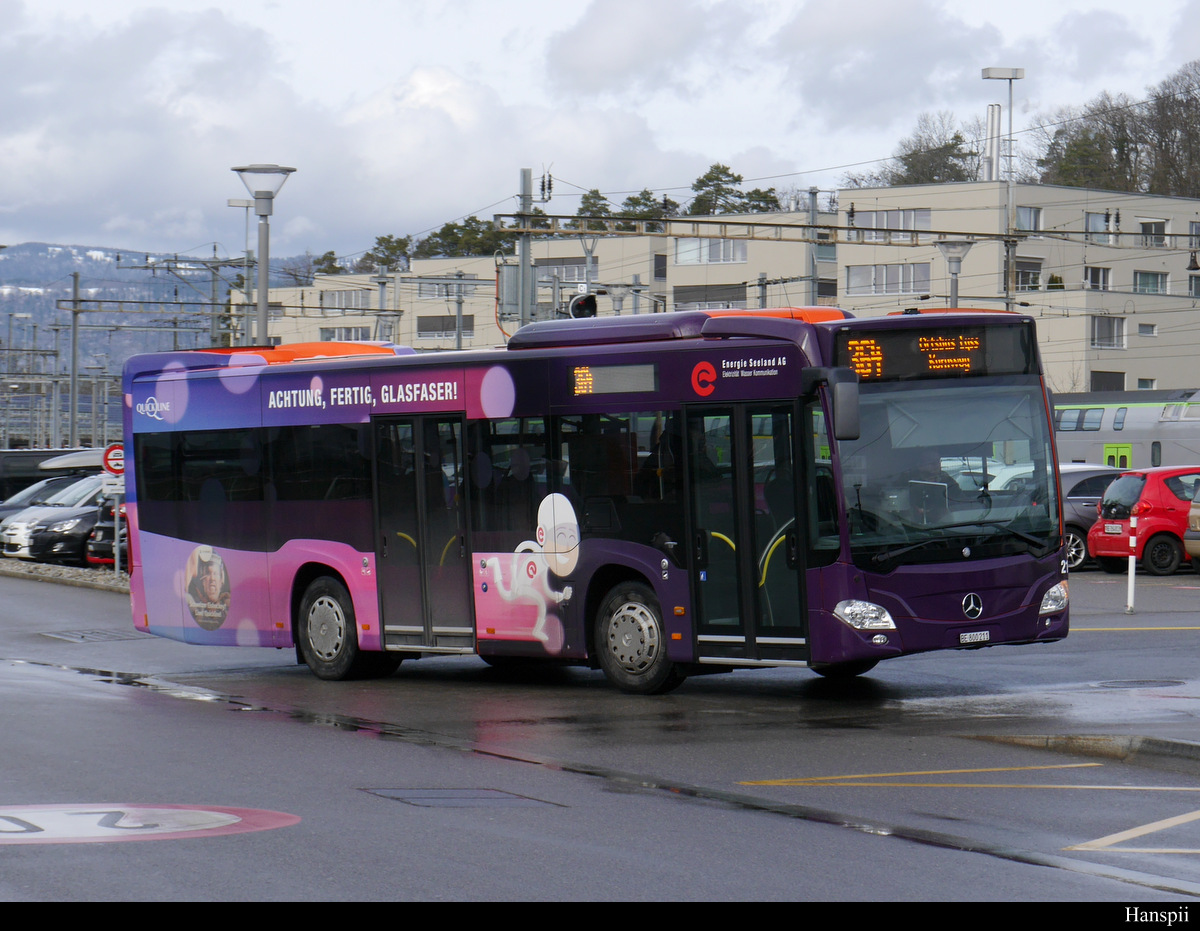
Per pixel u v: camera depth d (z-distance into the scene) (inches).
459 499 608.1
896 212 3474.4
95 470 1857.8
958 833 330.0
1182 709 505.4
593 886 281.0
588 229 1651.1
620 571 575.5
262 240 1011.9
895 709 525.7
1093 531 1179.9
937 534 528.4
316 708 556.4
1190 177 4392.2
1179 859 305.3
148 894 273.7
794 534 527.2
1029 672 615.5
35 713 528.4
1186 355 3501.5
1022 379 551.5
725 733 479.2
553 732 487.5
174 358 713.6
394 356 633.6
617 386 568.7
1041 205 3459.6
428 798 372.5
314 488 655.1
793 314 552.1
